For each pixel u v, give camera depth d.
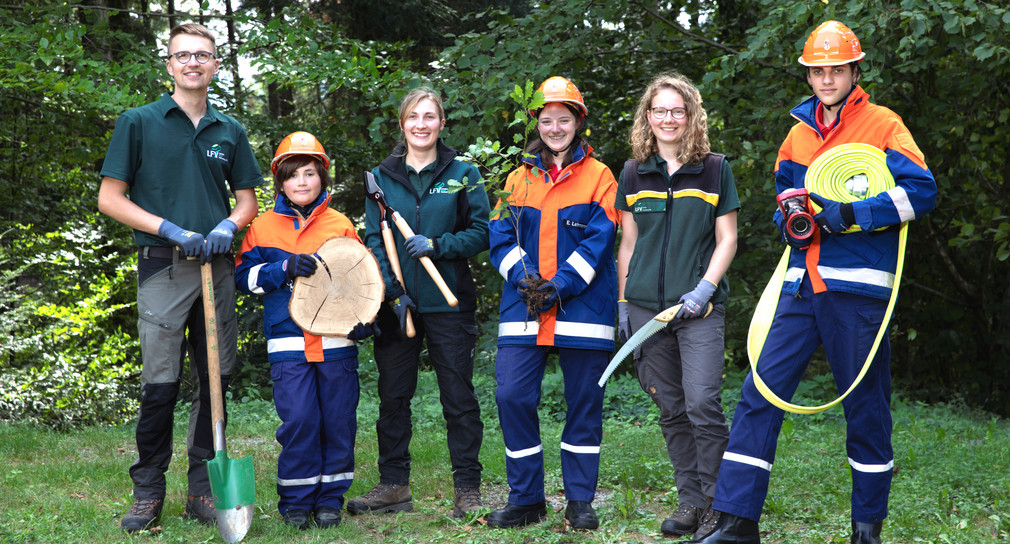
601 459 5.22
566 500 4.12
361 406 7.42
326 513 3.80
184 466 5.05
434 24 12.30
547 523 3.72
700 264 3.54
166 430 3.77
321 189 4.00
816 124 3.23
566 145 3.74
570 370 3.75
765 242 8.65
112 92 7.18
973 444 5.87
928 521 3.83
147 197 3.73
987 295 9.96
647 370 3.74
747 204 8.34
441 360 4.02
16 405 6.65
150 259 3.72
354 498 4.22
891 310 3.01
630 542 3.56
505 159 3.65
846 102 3.17
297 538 3.62
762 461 3.08
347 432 3.91
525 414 3.74
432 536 3.66
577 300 3.69
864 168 3.06
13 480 4.54
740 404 3.16
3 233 8.11
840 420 7.08
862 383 3.10
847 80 3.15
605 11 8.00
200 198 3.78
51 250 8.40
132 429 6.78
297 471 3.81
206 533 3.65
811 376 9.84
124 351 8.20
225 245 3.63
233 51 11.62
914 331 9.56
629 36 9.27
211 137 3.83
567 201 3.71
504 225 3.79
